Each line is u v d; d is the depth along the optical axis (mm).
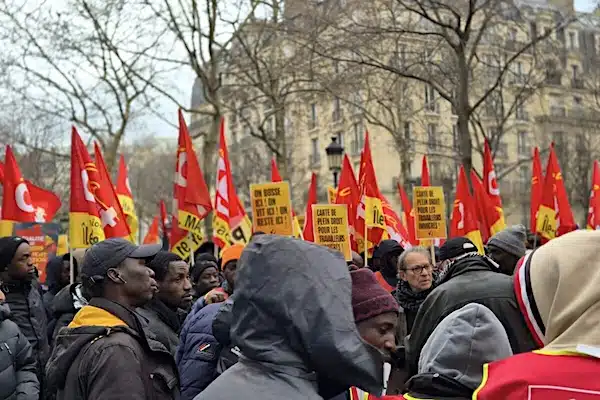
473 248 5297
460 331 2686
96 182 7164
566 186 35062
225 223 9531
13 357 5027
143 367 3623
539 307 2396
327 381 2453
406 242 9734
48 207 9859
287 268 2336
